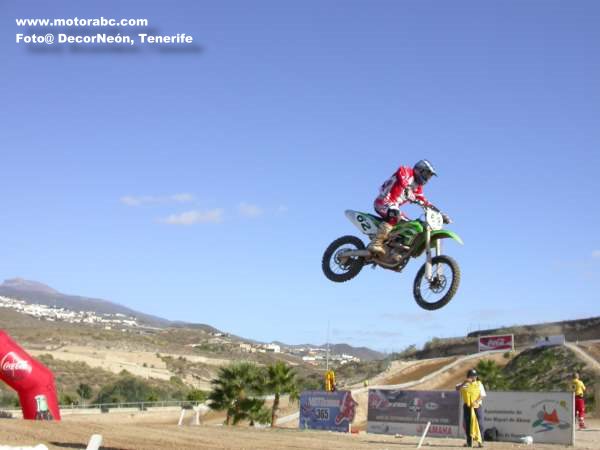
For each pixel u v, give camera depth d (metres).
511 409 23.05
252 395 34.34
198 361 125.75
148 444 14.73
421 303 13.19
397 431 25.22
